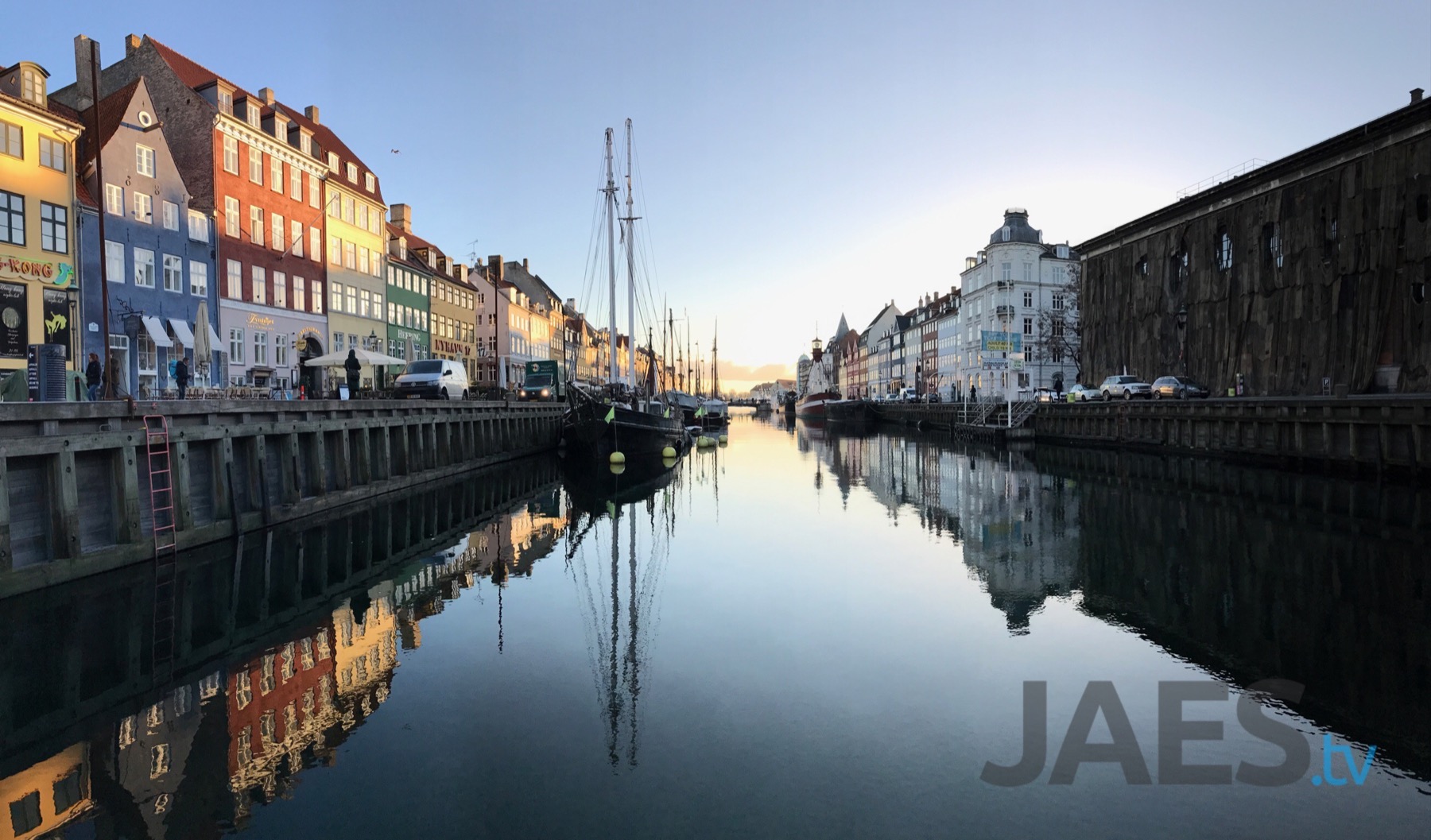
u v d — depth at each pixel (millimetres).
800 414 119688
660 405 51031
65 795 6117
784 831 5434
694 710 7660
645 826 5496
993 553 15328
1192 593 11969
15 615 10820
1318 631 9953
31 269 24141
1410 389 28859
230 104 35000
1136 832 5422
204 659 9359
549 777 6270
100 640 10039
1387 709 7488
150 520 14047
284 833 5496
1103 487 25188
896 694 8023
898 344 125312
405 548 16375
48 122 24625
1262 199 37031
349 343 44594
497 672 8828
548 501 24250
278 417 18438
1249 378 37844
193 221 32188
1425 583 12203
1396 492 21047
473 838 5367
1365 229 30875
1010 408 50000
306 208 40312
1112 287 51969
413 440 27094
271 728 7320
